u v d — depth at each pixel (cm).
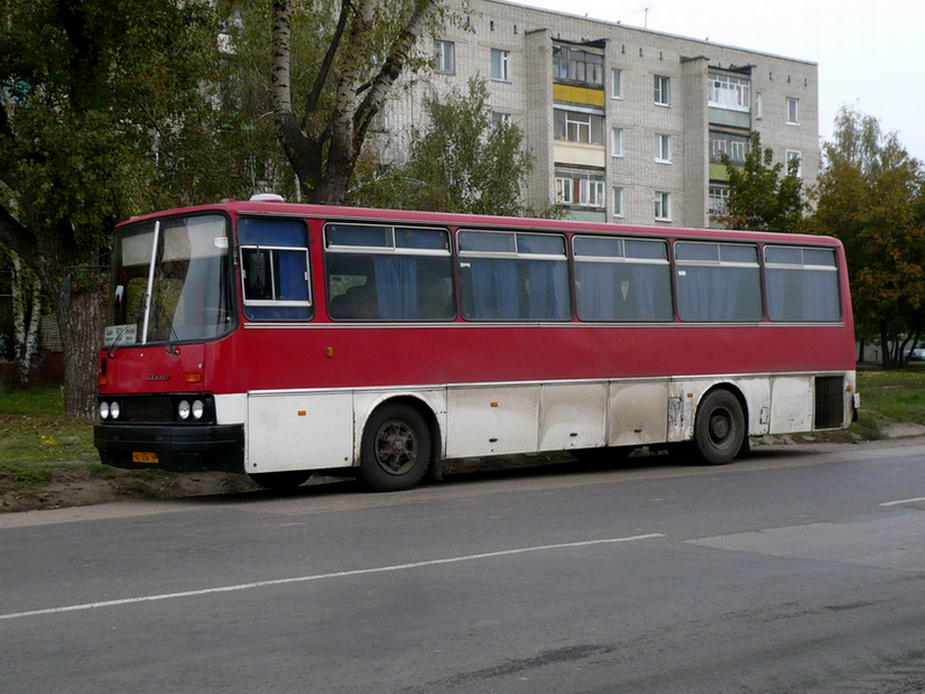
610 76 5441
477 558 886
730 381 1744
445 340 1423
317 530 1040
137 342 1305
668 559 884
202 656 600
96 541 982
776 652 617
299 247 1310
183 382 1245
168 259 1302
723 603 730
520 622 677
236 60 3105
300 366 1291
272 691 540
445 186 3819
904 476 1494
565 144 5262
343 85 1994
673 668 585
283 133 2012
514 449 1489
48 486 1294
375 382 1354
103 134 1958
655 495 1309
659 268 1675
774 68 6178
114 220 2120
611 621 681
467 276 1459
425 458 1405
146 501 1323
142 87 2133
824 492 1323
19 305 3581
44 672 572
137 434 1266
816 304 1884
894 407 2486
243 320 1252
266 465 1259
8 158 2059
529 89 5200
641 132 5616
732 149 5919
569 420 1549
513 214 4062
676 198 5772
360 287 1356
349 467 1341
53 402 2738
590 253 1595
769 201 4231
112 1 2011
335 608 712
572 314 1562
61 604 725
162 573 827
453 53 4934
